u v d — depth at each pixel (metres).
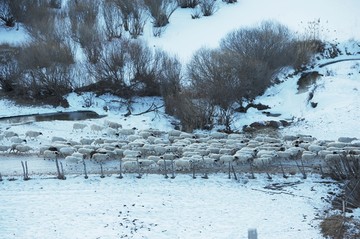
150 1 77.81
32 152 46.59
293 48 65.44
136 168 40.66
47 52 65.88
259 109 59.72
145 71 64.69
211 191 37.12
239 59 59.62
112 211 34.34
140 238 31.19
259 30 66.25
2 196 36.44
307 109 58.06
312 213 33.72
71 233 31.67
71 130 53.84
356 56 67.12
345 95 57.25
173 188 37.66
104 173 40.59
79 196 36.44
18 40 76.31
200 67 59.12
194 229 32.25
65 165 42.62
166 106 60.31
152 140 47.88
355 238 30.12
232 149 44.44
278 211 34.12
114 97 64.88
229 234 31.56
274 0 81.75
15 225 32.59
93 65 67.38
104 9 75.69
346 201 34.03
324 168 41.09
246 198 36.03
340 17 73.81
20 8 79.75
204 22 77.25
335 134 50.28
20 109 63.75
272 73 63.22
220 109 56.50
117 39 72.38
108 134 51.84
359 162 39.94
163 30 75.94
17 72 66.88
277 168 41.44
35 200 35.81
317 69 64.81
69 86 65.88
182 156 43.53
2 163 43.25
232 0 82.69
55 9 82.12
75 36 70.38
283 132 52.94
